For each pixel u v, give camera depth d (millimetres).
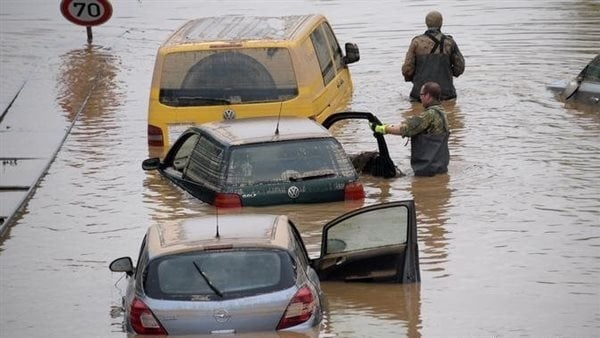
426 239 35094
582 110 52281
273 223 27953
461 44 67625
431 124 42125
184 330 25328
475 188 40500
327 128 42969
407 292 30375
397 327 27672
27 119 54250
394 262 31016
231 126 40094
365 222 31359
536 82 57844
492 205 38406
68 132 51375
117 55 68375
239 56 45219
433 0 83312
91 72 64125
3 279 32969
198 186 38969
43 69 65250
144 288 25828
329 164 37750
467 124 50219
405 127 41938
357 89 57375
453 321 28062
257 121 40594
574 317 28203
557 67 60812
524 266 32281
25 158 47500
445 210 38000
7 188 43312
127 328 26125
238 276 25781
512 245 34219
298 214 36875
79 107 56250
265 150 37750
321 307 27188
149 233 28062
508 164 43594
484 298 29766
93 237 36750
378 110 53062
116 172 44562
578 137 47438
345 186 37625
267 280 25750
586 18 74375
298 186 37344
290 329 25500
